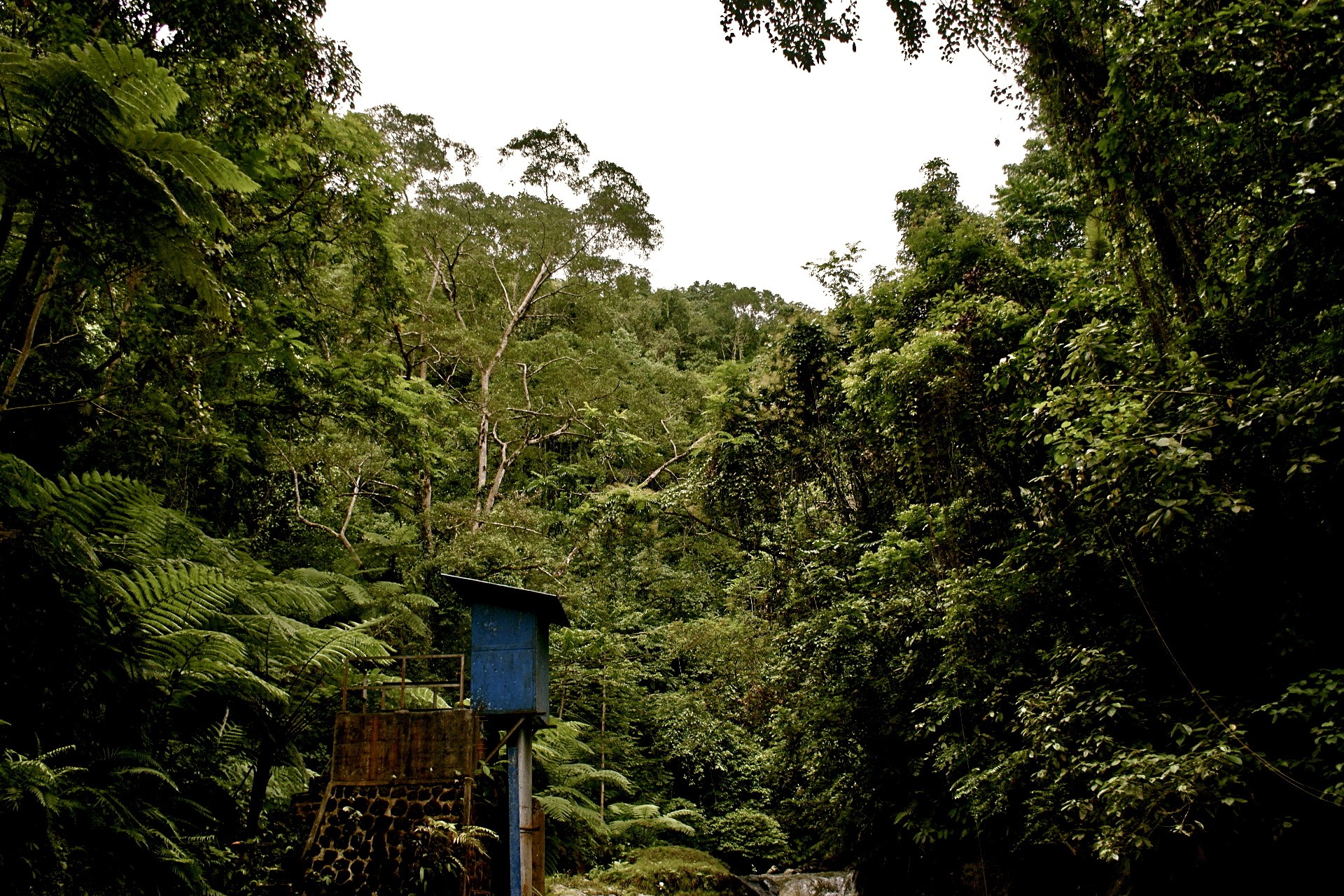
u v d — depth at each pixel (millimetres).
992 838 8977
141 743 5613
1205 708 5758
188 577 5961
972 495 9617
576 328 24938
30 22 5605
